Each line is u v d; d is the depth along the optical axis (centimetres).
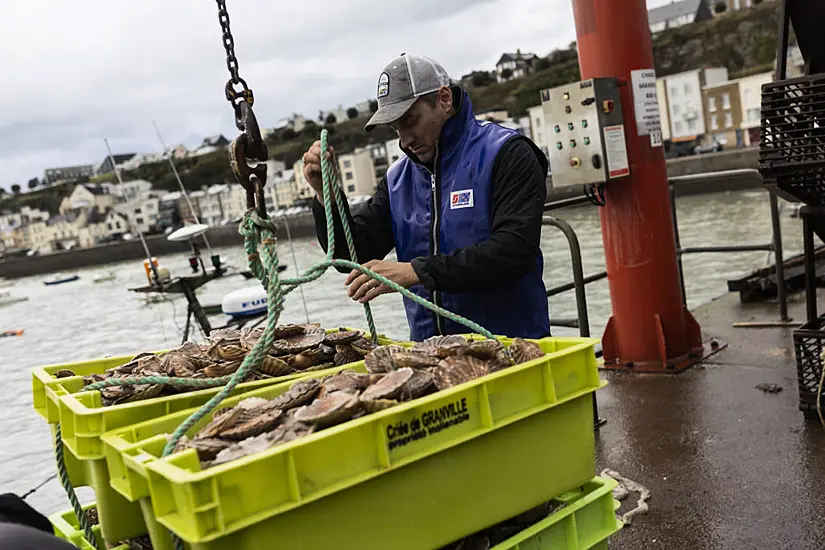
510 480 164
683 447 338
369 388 159
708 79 8481
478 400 157
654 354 460
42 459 592
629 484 305
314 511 133
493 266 238
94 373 236
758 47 10050
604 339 475
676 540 262
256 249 183
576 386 177
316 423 145
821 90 300
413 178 287
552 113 442
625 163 440
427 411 148
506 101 9844
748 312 571
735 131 7831
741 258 1350
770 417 355
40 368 229
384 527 143
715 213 2370
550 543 171
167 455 145
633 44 439
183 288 801
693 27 10706
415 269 234
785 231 1728
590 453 182
